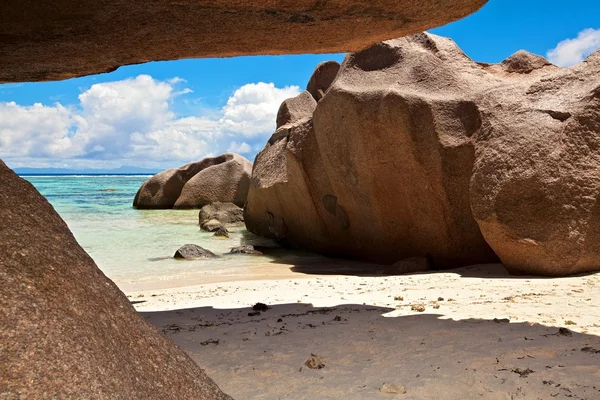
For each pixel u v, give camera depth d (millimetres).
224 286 8195
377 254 10305
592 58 8094
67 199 29047
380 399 3277
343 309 5867
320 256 11742
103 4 3158
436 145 8648
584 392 3203
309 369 3854
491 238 7641
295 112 13508
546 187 7262
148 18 3422
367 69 9906
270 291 7480
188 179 23203
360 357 4074
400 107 8812
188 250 11672
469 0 3748
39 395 1803
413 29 4164
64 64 4207
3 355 1832
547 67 9344
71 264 2311
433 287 7004
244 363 4031
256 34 3916
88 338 2057
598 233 7180
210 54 4332
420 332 4668
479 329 4652
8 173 2439
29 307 1983
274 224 13125
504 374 3547
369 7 3639
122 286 8680
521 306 5516
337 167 10188
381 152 9273
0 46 3666
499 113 8203
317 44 4316
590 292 6074
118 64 4387
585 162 7340
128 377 2094
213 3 3295
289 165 11516
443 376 3566
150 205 22969
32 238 2238
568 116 7562
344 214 10641
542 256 7188
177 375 2379
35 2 3068
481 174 7812
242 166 22266
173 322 5496
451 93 8930
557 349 3996
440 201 8828
